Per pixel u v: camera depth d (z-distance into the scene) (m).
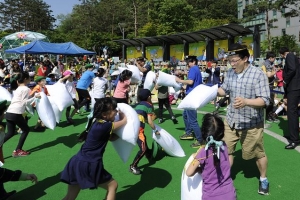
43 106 5.59
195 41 21.56
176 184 4.28
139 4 56.50
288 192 3.95
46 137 6.99
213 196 2.74
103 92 8.55
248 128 3.78
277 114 8.08
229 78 3.95
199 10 59.00
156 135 5.02
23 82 5.61
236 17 62.19
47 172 4.83
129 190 4.13
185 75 12.67
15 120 5.46
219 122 2.81
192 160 3.03
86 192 4.05
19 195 4.02
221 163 2.75
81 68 21.42
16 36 35.00
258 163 3.90
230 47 3.77
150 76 8.04
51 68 18.34
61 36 61.94
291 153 5.43
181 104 4.72
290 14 34.91
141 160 5.28
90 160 3.02
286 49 6.00
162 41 23.84
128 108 3.44
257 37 16.47
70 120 8.23
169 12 40.59
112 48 52.75
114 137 3.44
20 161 5.38
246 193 3.96
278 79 8.26
